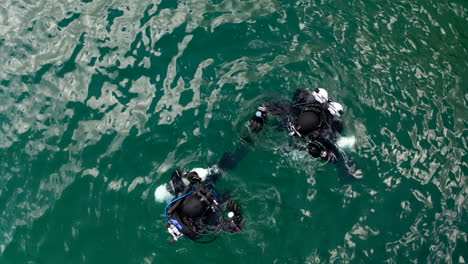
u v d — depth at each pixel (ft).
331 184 18.31
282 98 20.88
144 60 22.30
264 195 18.08
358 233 17.29
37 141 20.03
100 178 18.75
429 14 25.05
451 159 19.08
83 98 21.11
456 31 24.25
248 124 19.89
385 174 18.63
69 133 20.10
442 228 17.35
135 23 23.77
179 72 21.81
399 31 23.98
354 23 24.13
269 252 16.87
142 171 18.81
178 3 24.70
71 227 17.84
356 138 19.54
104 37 23.24
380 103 20.77
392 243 17.06
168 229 16.02
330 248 16.97
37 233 17.87
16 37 23.53
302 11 24.45
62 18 24.20
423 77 21.90
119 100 20.93
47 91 21.49
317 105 18.92
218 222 16.34
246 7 24.53
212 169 18.22
